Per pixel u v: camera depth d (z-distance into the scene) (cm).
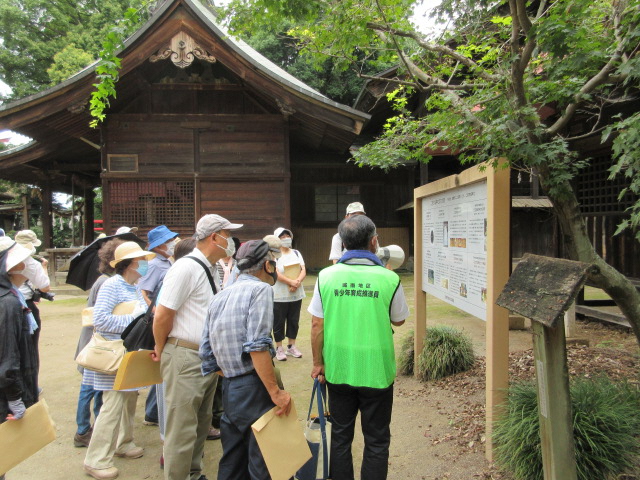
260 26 384
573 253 285
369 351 245
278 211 1110
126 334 287
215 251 281
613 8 286
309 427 270
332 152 1505
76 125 1088
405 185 1553
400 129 416
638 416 269
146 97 1102
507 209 282
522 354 492
